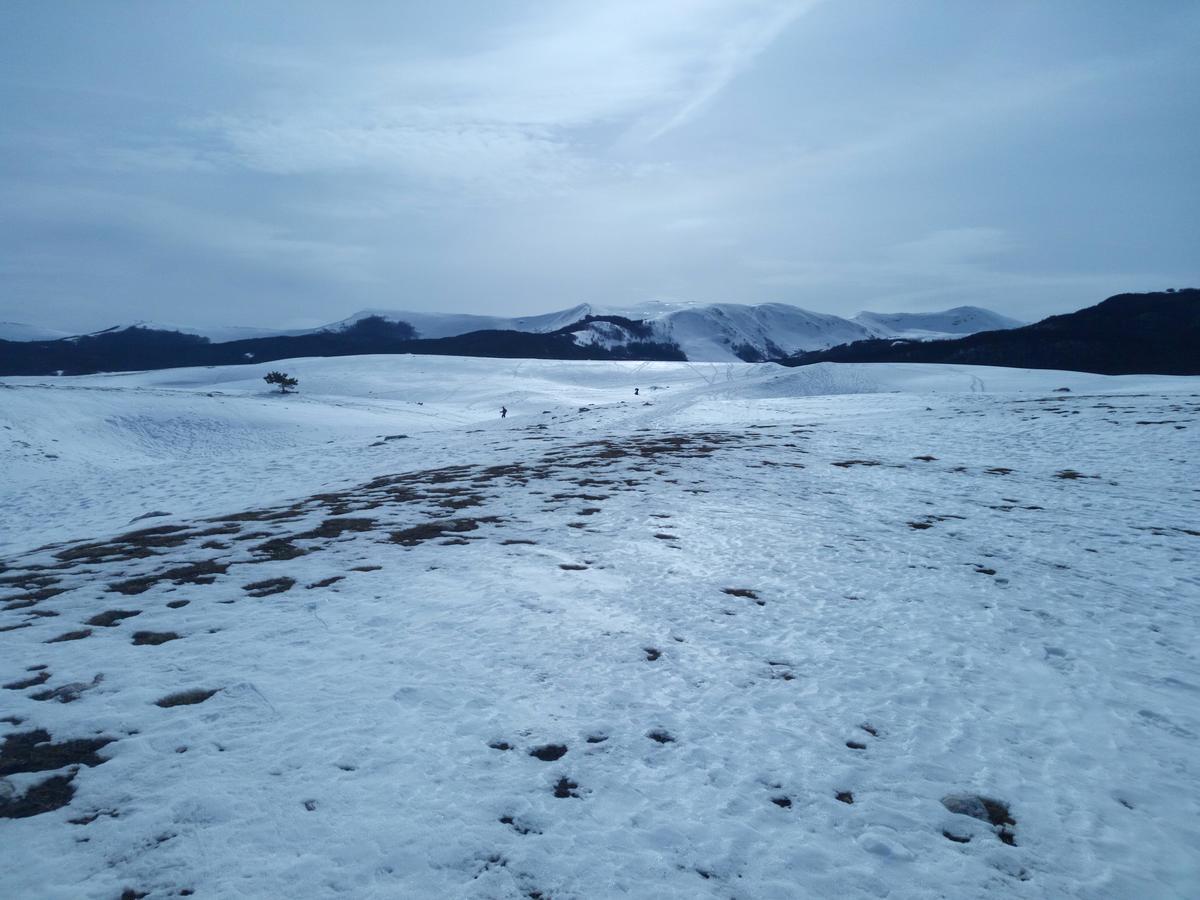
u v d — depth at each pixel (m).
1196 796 4.64
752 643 6.87
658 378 124.25
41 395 50.25
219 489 19.69
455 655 6.18
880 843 3.96
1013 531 12.16
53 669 5.64
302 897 3.30
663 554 9.93
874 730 5.29
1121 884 3.77
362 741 4.68
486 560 9.28
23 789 3.99
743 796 4.35
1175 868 3.91
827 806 4.30
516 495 14.43
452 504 13.52
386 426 56.53
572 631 6.87
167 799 3.96
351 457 25.14
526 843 3.78
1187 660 6.95
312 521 11.97
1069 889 3.71
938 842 4.02
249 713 4.99
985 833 4.13
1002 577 9.52
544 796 4.21
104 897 3.23
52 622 6.77
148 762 4.33
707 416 36.00
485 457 22.19
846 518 12.80
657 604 7.83
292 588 8.00
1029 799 4.52
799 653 6.70
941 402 37.09
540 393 95.56
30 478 30.28
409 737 4.76
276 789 4.10
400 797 4.10
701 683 5.92
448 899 3.35
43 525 16.59
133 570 8.74
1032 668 6.61
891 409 35.22
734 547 10.52
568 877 3.56
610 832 3.92
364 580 8.31
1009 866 3.86
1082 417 26.83
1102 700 6.00
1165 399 32.47
